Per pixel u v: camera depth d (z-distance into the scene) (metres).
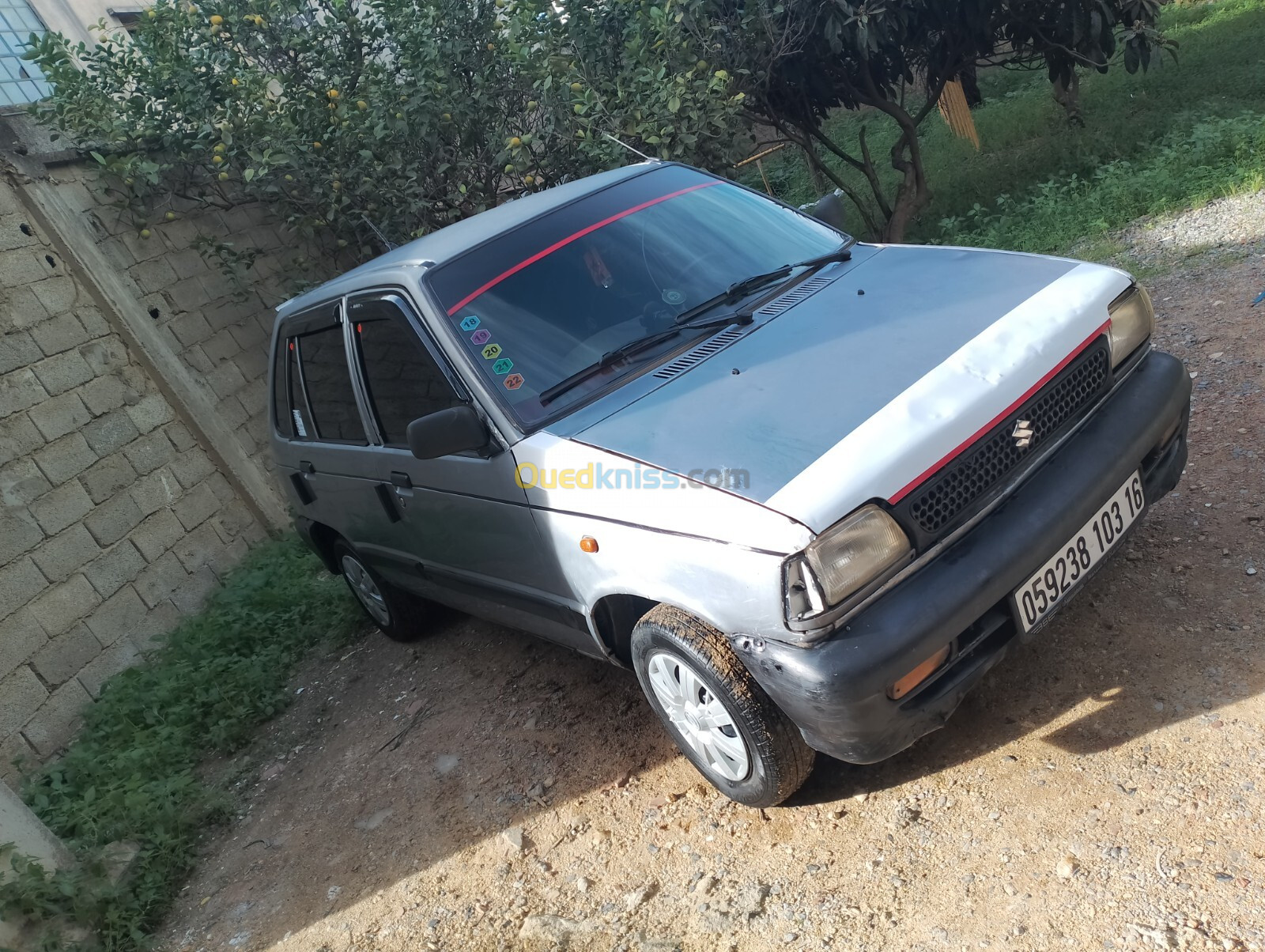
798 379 2.77
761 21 8.52
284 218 8.45
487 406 3.19
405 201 7.97
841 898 2.53
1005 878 2.40
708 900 2.69
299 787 4.10
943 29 9.10
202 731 4.80
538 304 3.38
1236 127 7.80
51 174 6.86
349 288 3.92
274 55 8.20
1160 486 2.95
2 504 5.47
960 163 11.72
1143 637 3.02
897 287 3.20
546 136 7.77
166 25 7.99
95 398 6.36
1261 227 6.07
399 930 3.02
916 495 2.39
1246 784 2.39
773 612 2.33
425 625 4.99
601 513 2.76
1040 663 3.08
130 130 7.36
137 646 5.87
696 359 3.11
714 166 7.99
